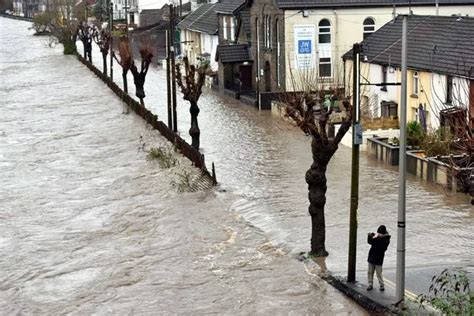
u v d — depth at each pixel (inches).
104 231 1770.4
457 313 996.6
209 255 1572.3
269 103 3499.0
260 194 2003.0
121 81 4813.0
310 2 3408.0
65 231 1784.0
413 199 1905.8
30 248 1672.0
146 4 7613.2
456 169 1203.2
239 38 4168.3
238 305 1323.8
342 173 2203.5
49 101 3981.3
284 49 3427.7
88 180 2251.5
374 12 3444.9
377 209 1825.8
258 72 3767.2
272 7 3535.9
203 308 1317.7
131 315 1305.4
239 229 1722.4
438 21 2748.5
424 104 2512.3
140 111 3312.0
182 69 4704.7
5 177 2336.4
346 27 3444.9
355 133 1311.5
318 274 1430.9
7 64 5994.1
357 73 1291.8
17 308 1360.7
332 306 1290.6
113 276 1488.7
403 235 1210.6
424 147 2162.9
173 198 1989.4
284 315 1272.1
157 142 2738.7
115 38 6614.2
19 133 3080.7
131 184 2169.0
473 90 2193.7
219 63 4133.9
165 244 1656.0
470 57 2343.8
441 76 2383.1
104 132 3004.4
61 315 1321.4
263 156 2477.9
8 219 1897.1
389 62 2669.8
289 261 1513.3
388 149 2292.1
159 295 1384.1
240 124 3107.8
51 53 6914.4
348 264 1379.2
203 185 2095.2
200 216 1825.8
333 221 1740.9
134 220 1833.2
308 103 1605.6
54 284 1465.3
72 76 5132.9
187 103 3750.0
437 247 1542.8
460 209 1809.8
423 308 1168.2
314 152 1485.0
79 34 7736.2
